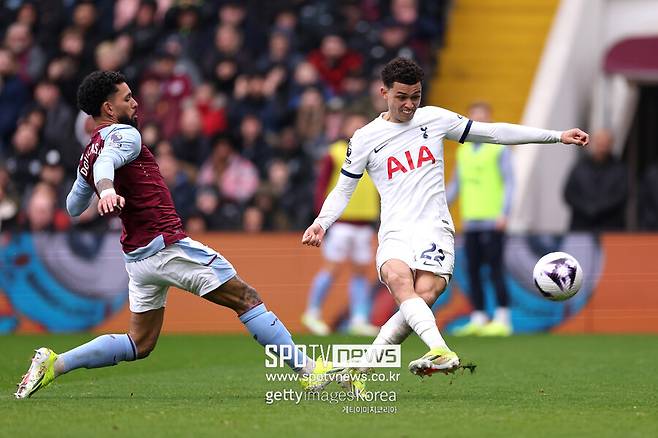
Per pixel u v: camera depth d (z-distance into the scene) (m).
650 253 54.16
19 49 67.38
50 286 56.44
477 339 49.94
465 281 54.31
